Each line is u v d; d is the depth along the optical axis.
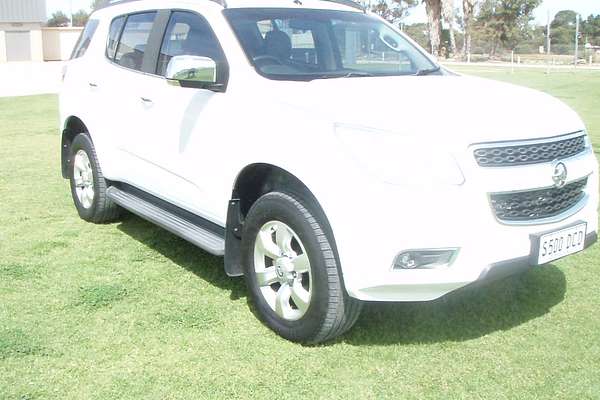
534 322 4.12
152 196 5.30
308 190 3.64
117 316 4.16
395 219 3.28
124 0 5.93
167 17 5.08
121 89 5.36
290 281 3.79
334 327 3.62
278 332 3.87
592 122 12.74
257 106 3.97
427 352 3.73
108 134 5.57
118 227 6.11
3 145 10.75
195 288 4.64
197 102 4.45
